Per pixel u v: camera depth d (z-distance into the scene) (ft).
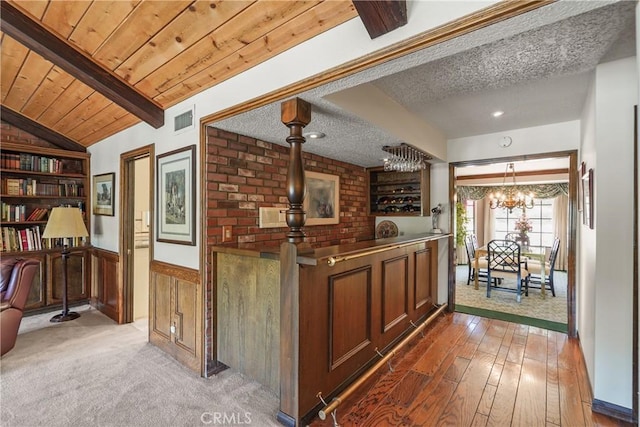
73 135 13.04
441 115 9.94
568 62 6.30
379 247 7.56
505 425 6.05
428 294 12.26
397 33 4.54
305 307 6.13
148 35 6.61
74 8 6.31
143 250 12.51
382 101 8.07
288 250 6.11
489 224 26.84
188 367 8.33
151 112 9.06
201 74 7.32
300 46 5.68
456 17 4.06
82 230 12.14
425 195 13.24
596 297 6.53
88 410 6.45
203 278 7.94
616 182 6.32
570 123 10.57
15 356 8.90
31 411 6.40
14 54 8.41
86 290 13.78
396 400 6.86
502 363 8.50
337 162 13.03
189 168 8.31
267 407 6.64
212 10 5.62
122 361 8.65
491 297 15.51
